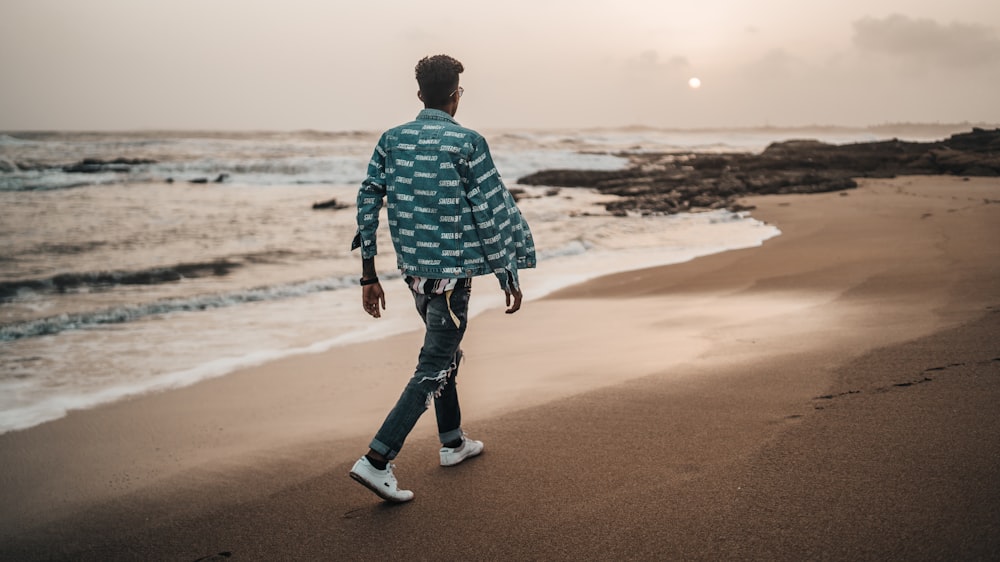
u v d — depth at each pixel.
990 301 5.19
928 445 2.56
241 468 3.08
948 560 1.83
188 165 28.62
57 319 6.65
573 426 3.22
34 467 3.23
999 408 2.88
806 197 20.25
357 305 7.66
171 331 6.44
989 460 2.38
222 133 78.94
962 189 20.56
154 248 11.73
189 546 2.37
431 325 2.57
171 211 17.52
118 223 14.95
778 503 2.25
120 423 3.88
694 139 127.44
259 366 5.14
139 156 36.75
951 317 4.73
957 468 2.35
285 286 8.48
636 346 4.96
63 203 18.77
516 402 3.69
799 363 3.92
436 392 2.61
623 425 3.17
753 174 29.78
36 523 2.63
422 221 2.48
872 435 2.72
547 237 13.21
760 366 3.95
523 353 5.06
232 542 2.38
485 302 7.38
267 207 18.97
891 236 10.68
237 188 25.02
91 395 4.48
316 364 5.15
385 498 2.54
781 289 7.06
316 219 16.42
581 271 9.57
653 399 3.52
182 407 4.17
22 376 4.95
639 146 72.69
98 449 3.46
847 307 5.66
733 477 2.48
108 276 9.11
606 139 92.56
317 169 29.80
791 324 5.16
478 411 3.59
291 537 2.38
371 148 46.78
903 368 3.59
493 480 2.70
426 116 2.54
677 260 10.30
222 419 3.89
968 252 8.18
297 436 3.49
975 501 2.11
